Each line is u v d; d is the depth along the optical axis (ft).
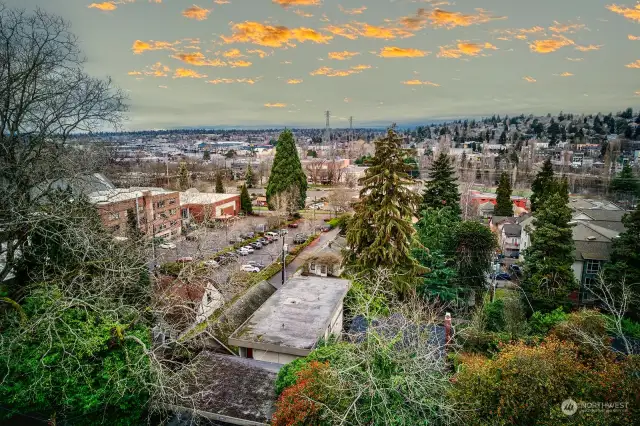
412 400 31.96
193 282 72.33
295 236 169.07
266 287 91.91
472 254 89.20
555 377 38.01
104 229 60.54
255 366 55.93
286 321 67.87
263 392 50.19
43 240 54.24
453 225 98.17
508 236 143.74
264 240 166.61
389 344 33.73
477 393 38.58
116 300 54.75
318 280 87.97
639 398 34.88
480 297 89.56
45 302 45.39
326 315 70.18
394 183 70.69
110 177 84.07
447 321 65.16
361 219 74.02
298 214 213.66
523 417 37.17
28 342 44.65
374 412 32.78
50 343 41.70
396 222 70.64
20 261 55.26
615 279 77.41
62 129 59.72
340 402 35.78
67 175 55.52
